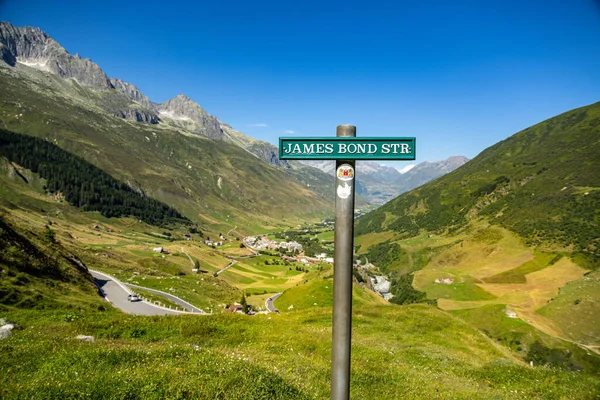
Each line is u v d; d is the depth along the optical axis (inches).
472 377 718.5
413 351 967.0
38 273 1943.9
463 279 7819.9
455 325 1368.1
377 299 3383.4
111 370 405.7
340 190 255.6
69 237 7062.0
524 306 5930.1
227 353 514.3
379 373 630.5
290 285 7253.9
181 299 3826.3
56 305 1423.5
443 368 792.9
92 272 4207.7
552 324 5265.8
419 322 1366.9
